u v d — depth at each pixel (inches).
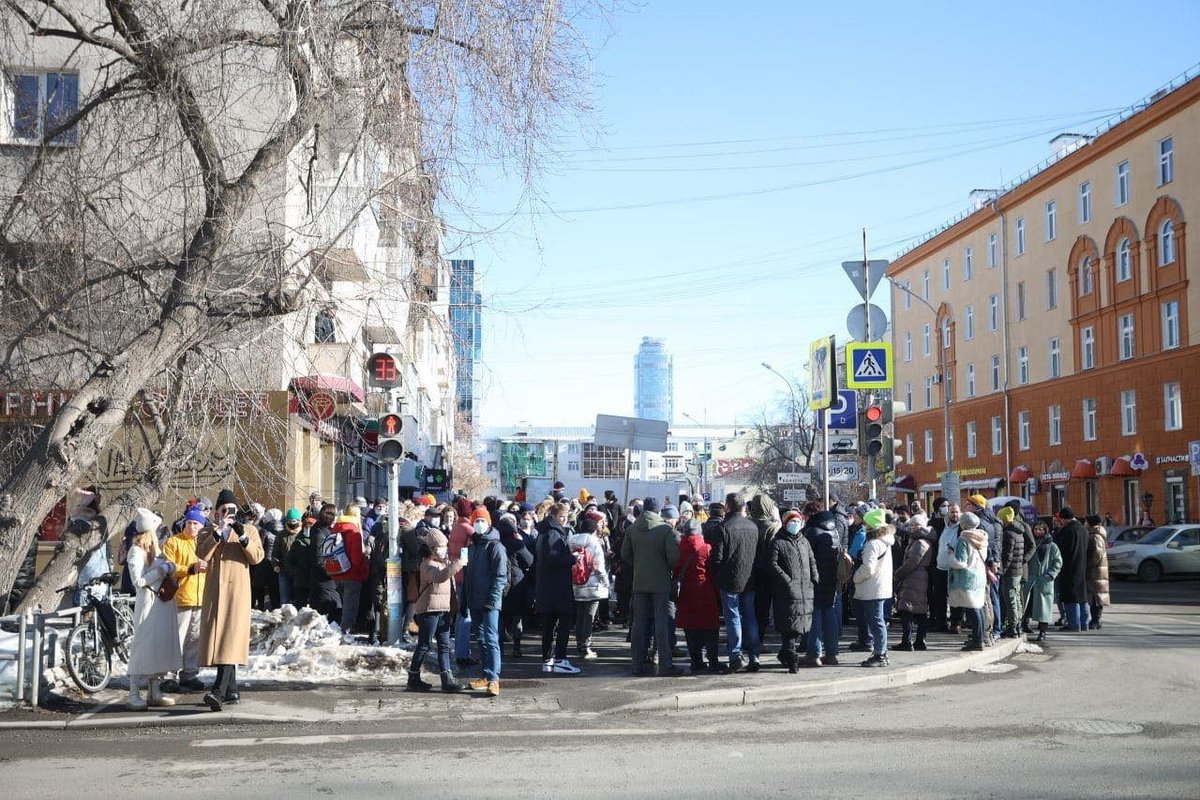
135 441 688.4
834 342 713.6
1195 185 1529.3
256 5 497.4
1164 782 282.4
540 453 4279.0
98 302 516.7
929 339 2527.1
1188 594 1095.6
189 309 482.3
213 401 541.6
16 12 479.5
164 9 488.7
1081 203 1850.4
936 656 542.9
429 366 1841.8
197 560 416.8
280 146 492.7
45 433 462.9
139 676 411.8
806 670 498.9
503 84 479.5
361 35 490.9
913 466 2581.2
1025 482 2027.6
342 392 761.6
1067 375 1888.5
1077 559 687.1
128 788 287.1
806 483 1022.4
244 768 311.7
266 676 473.4
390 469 575.2
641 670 501.0
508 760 319.6
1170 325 1608.0
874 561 509.4
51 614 428.5
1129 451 1690.5
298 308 514.3
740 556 489.4
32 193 493.4
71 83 589.0
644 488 2174.0
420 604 453.4
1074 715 389.4
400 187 509.7
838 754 324.2
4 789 287.0
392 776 298.8
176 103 478.6
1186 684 462.9
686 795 272.8
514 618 589.9
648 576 497.0
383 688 456.4
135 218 521.0
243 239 528.7
